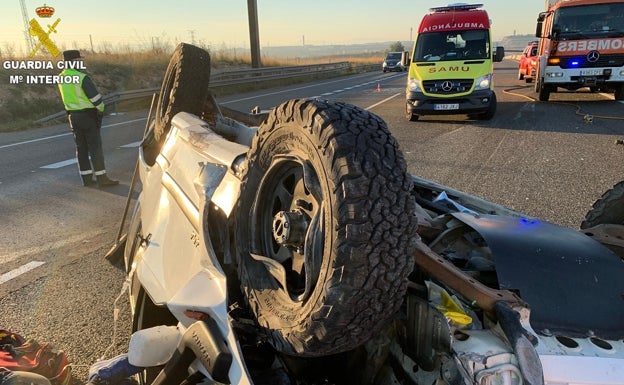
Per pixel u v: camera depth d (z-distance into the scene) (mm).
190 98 3619
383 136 1663
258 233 2002
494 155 8320
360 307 1521
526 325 1581
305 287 1699
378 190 1545
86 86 7164
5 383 2059
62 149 10766
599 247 2164
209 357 1731
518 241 2076
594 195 6004
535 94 18125
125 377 2162
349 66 41031
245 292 1981
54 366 2486
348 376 1938
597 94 17672
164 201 2799
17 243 5188
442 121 12484
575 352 1661
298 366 1959
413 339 1699
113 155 9750
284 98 19203
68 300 3918
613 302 1853
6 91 16906
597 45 14641
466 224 2246
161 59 24594
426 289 1711
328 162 1602
